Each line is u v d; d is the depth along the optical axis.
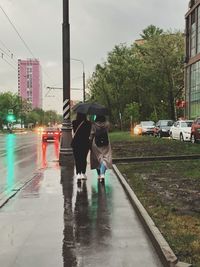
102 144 13.37
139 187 12.12
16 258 6.17
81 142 13.43
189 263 5.64
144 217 8.15
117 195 11.14
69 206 9.77
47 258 6.15
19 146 37.72
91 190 11.94
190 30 68.06
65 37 19.97
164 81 72.25
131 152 24.12
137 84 77.69
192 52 67.56
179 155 21.42
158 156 20.92
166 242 6.46
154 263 5.94
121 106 81.44
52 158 23.56
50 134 45.09
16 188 12.35
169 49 69.62
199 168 16.16
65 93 19.61
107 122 13.41
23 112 135.62
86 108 13.15
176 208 9.14
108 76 80.25
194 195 10.73
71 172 16.03
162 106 79.38
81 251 6.46
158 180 13.50
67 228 7.81
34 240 7.07
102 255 6.27
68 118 19.22
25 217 8.73
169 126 47.41
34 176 14.95
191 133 34.94
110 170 16.64
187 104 69.44
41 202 10.27
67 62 19.91
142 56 76.38
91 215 8.84
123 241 6.98
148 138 39.97
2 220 8.48
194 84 65.75
